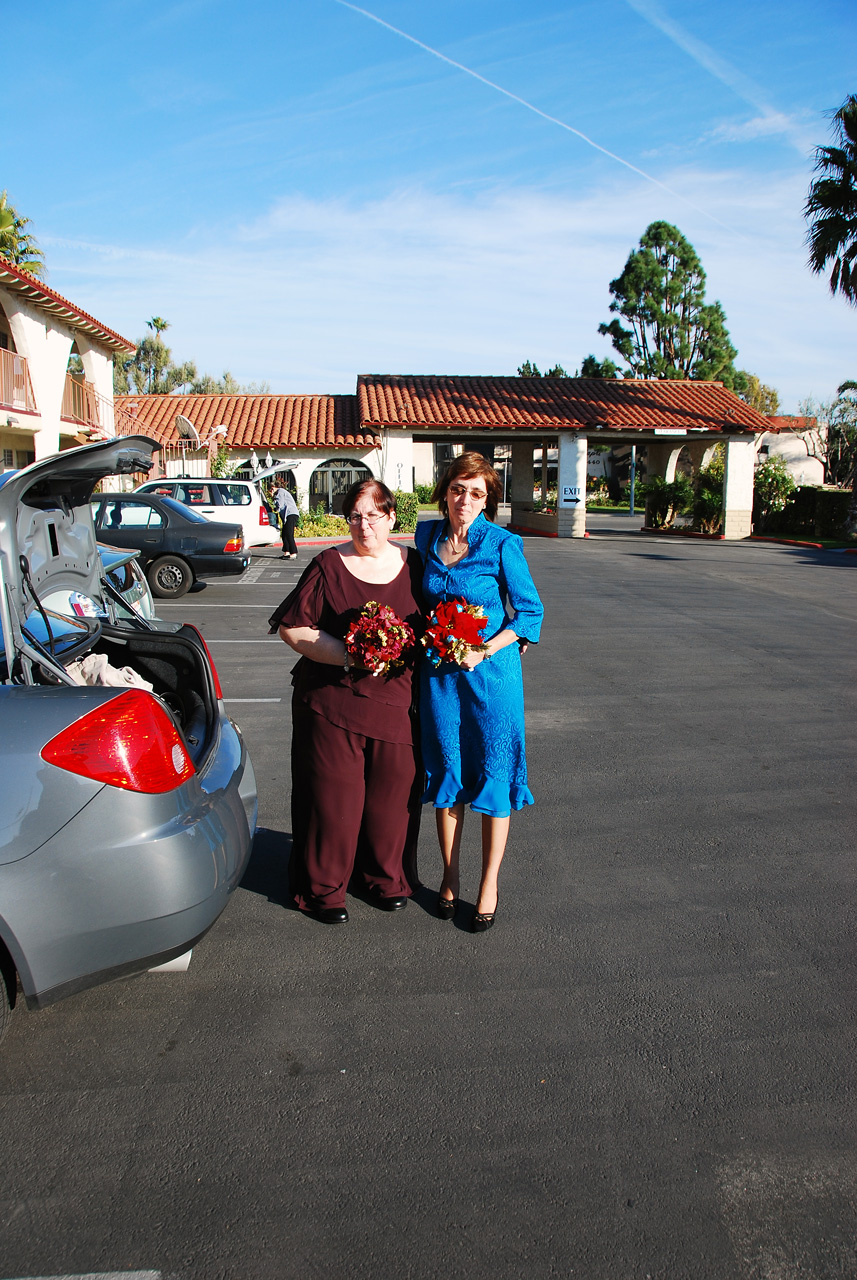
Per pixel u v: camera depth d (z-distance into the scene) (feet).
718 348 166.20
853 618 40.86
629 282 162.81
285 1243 6.93
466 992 10.45
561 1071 9.06
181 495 60.13
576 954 11.37
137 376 190.08
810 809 16.76
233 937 11.59
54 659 9.78
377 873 12.25
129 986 10.44
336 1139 8.04
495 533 11.41
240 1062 9.10
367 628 10.69
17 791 7.95
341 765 11.42
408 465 91.66
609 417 92.12
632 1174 7.71
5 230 85.15
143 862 8.33
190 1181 7.52
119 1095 8.57
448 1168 7.73
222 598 44.80
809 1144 8.09
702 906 12.78
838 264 80.43
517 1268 6.75
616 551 75.05
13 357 58.23
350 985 10.55
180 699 12.90
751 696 25.86
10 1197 7.31
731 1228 7.16
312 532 81.51
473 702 11.28
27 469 9.54
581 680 27.71
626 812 16.49
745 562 66.54
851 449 144.66
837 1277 6.73
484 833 11.74
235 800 9.96
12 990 8.75
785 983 10.78
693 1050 9.45
